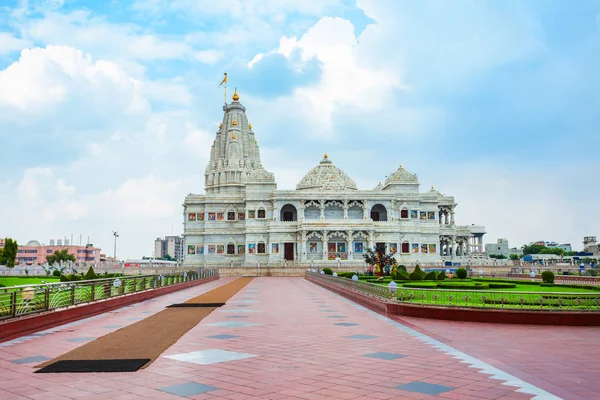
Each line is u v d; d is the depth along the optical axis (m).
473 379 15.22
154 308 37.81
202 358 18.38
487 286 47.94
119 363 17.27
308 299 46.34
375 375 15.73
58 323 28.11
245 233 128.00
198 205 137.12
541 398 13.17
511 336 23.94
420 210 132.38
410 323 28.73
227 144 151.00
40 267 101.69
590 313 27.62
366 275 78.31
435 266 111.69
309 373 16.00
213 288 64.62
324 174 137.50
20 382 14.86
